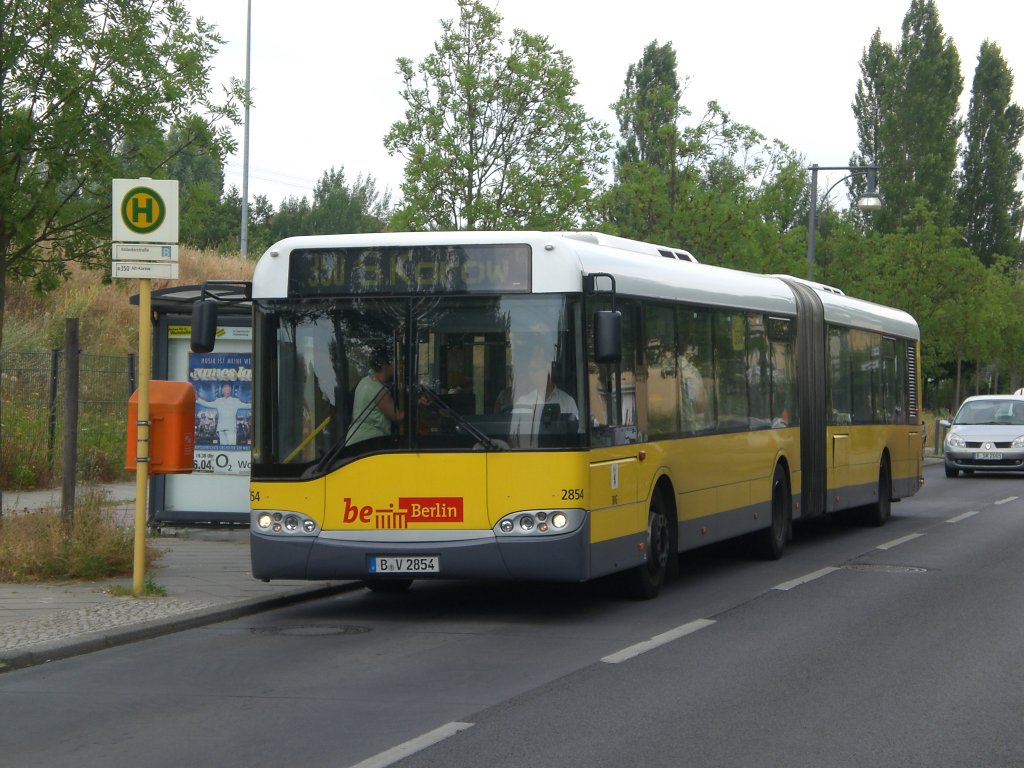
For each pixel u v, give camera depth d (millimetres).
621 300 12492
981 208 82250
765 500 16672
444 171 24062
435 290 11648
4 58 14555
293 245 11914
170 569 14711
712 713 8141
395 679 9211
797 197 37344
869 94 78438
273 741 7414
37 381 26297
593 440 11594
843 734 7621
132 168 15477
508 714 8094
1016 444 36562
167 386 12914
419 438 11516
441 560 11391
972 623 11750
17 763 6973
